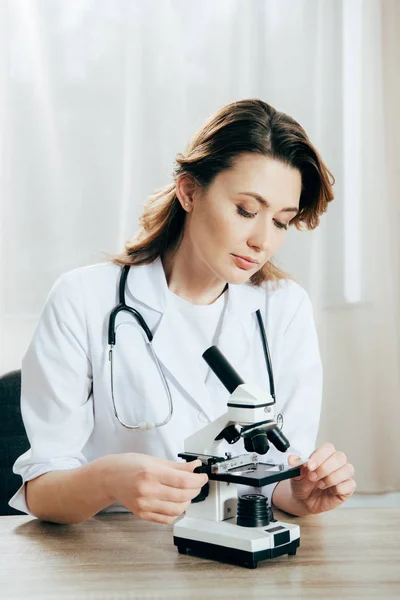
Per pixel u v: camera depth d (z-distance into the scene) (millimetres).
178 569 1008
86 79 2721
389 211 2885
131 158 2748
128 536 1149
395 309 2914
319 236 2844
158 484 1033
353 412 2859
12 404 1646
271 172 1156
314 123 2840
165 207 1389
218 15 2779
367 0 2822
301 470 1152
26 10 2686
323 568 1010
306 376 1477
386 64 2852
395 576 983
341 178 2852
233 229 1179
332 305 2854
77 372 1332
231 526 1047
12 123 2691
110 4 2727
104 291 1384
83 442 1345
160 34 2748
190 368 1369
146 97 2752
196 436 1091
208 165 1184
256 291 1486
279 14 2807
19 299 2705
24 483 1285
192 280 1395
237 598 914
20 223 2701
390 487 2865
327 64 2830
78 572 1002
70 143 2723
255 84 2811
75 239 2732
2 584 964
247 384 1044
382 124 2854
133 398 1360
